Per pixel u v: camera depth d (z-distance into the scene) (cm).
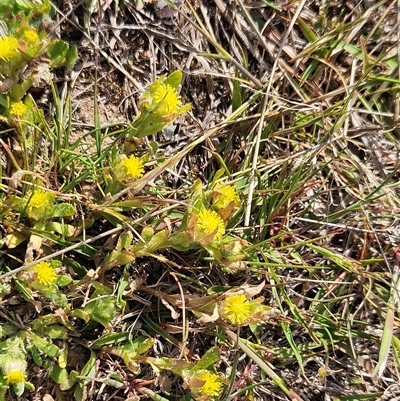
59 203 15
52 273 13
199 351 16
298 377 17
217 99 17
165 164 15
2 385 13
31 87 15
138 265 16
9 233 14
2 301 14
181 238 14
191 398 16
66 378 15
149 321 16
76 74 16
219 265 16
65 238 15
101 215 15
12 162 15
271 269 16
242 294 14
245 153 17
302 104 17
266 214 17
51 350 14
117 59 16
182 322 16
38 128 14
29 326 14
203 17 17
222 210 15
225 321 15
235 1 17
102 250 15
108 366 16
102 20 16
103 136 15
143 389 15
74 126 16
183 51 17
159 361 15
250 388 15
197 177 17
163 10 17
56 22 15
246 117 17
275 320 17
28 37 14
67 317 14
